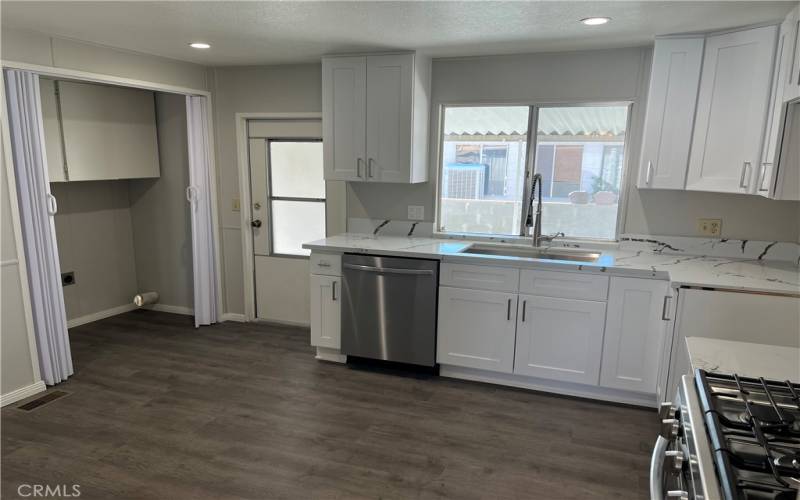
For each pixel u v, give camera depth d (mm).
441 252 3363
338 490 2320
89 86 4105
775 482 956
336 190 4266
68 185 4402
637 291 2979
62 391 3260
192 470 2451
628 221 3539
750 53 2713
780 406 1234
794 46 2373
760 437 1067
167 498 2250
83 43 3350
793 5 2371
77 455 2561
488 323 3314
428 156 3928
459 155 3932
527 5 2467
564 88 3539
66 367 3426
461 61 3730
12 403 3086
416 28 2926
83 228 4555
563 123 3650
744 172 2773
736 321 2650
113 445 2654
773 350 1685
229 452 2605
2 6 2568
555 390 3309
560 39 3135
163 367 3658
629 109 3467
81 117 4066
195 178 4352
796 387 1340
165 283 4961
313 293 3699
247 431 2809
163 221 4844
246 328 4539
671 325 2783
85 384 3365
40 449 2609
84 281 4598
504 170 3850
